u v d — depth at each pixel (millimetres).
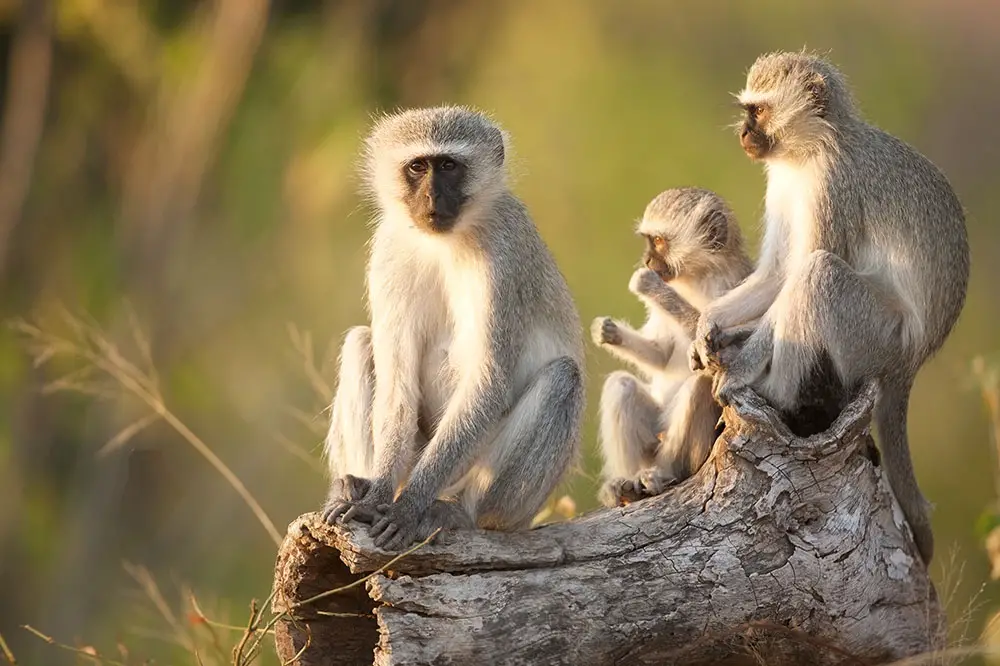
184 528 17672
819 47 21141
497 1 20359
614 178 19375
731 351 9727
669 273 11195
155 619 14875
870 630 8898
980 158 22422
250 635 9344
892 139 10492
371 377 9797
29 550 17766
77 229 18781
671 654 8594
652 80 20016
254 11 18219
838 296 9594
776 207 10570
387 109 19344
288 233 18859
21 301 18344
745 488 8727
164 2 18672
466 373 9469
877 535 8969
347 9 19047
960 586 12961
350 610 8914
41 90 18359
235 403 18141
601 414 10648
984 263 21609
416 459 9781
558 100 19828
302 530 8625
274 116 18766
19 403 17891
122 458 17766
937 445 18469
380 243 9836
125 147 18969
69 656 17094
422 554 8375
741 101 10750
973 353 19266
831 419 9680
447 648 8172
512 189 10055
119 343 17672
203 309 18547
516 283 9562
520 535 8586
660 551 8625
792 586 8695
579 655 8367
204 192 18891
